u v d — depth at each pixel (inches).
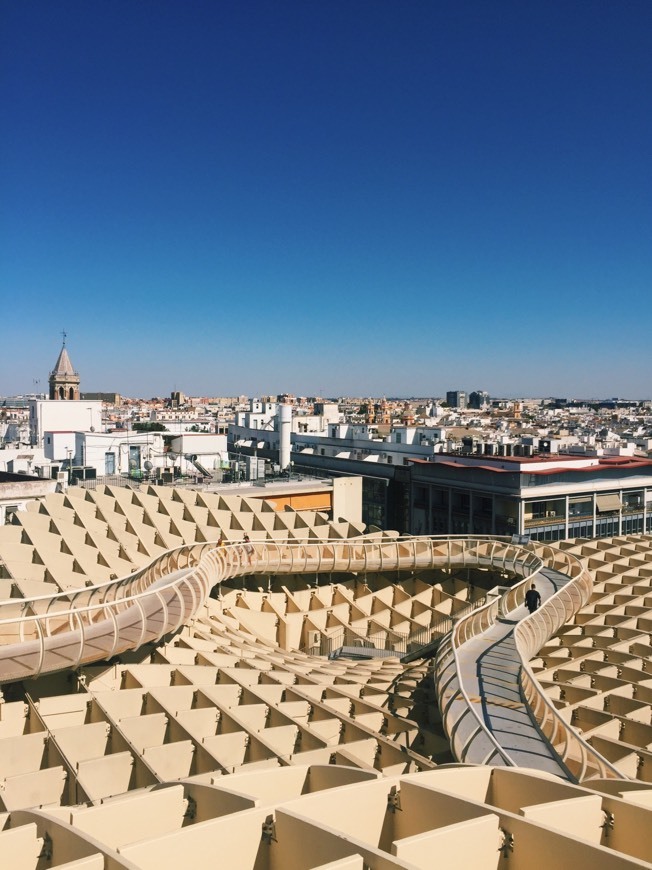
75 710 1071.0
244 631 1910.7
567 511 3757.4
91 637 1246.3
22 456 4375.0
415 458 4845.0
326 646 2052.2
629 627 1640.0
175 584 1441.9
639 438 7504.9
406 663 1716.3
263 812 608.4
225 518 2723.9
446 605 2292.1
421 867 550.3
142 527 2384.4
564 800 636.1
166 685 1235.9
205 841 574.9
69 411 5295.3
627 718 1139.3
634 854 620.7
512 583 2322.8
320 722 1058.7
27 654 1149.7
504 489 3673.7
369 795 664.4
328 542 2465.6
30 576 1739.7
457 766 821.9
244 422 7214.6
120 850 534.0
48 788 882.8
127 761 923.4
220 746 971.3
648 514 4060.0
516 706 1124.5
